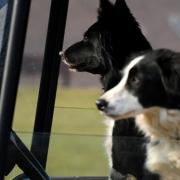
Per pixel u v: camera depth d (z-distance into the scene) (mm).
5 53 4742
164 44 27688
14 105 4496
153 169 6047
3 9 4953
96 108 7449
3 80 4453
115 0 9398
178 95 6742
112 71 8383
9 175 5645
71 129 7207
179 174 6121
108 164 5730
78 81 16781
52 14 7145
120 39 8609
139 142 5918
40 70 7898
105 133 7238
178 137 6559
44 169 5305
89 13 21125
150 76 6867
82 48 9234
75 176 5484
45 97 7062
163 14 28109
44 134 5285
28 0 4434
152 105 6840
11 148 5066
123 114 6859
